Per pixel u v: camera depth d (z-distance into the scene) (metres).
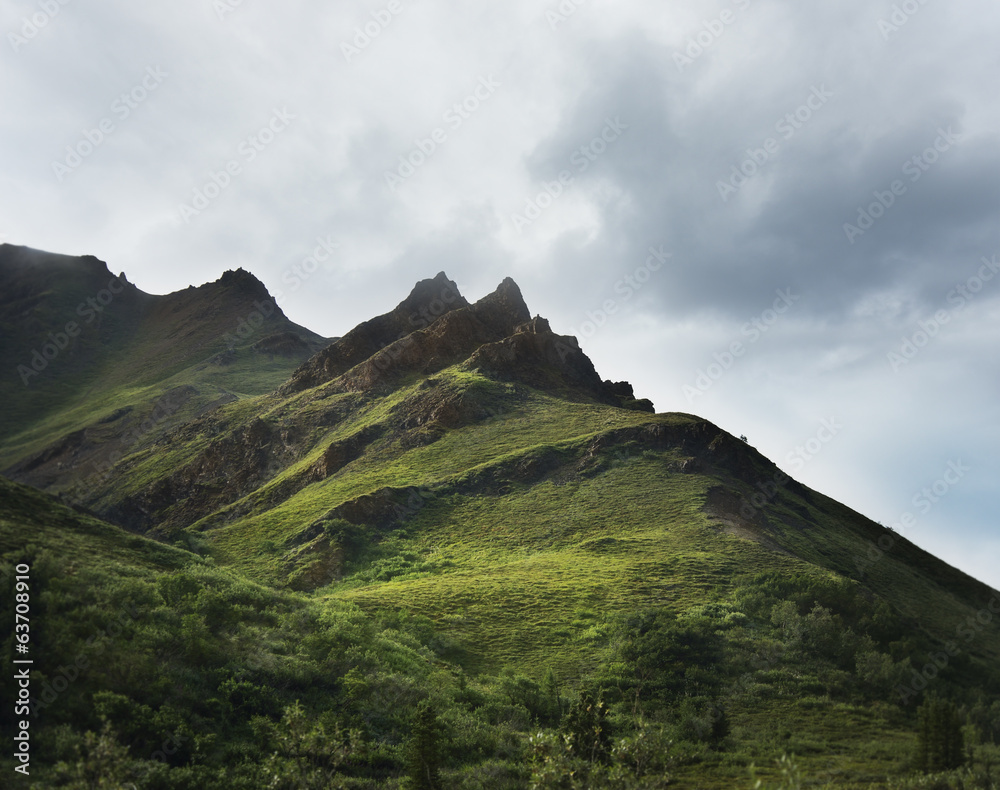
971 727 38.06
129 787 22.67
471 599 63.28
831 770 32.66
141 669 31.75
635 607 59.56
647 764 25.83
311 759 29.41
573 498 94.31
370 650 43.59
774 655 49.47
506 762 33.34
